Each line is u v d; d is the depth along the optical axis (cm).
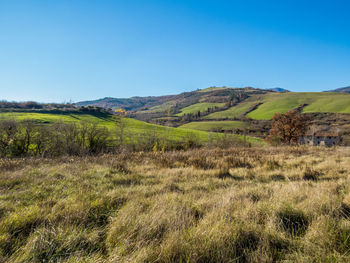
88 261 207
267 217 300
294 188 431
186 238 242
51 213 328
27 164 935
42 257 225
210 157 1063
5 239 245
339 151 1398
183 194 447
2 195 440
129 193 445
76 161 1020
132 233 261
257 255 214
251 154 1225
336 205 327
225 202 352
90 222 311
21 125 2045
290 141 3634
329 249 226
